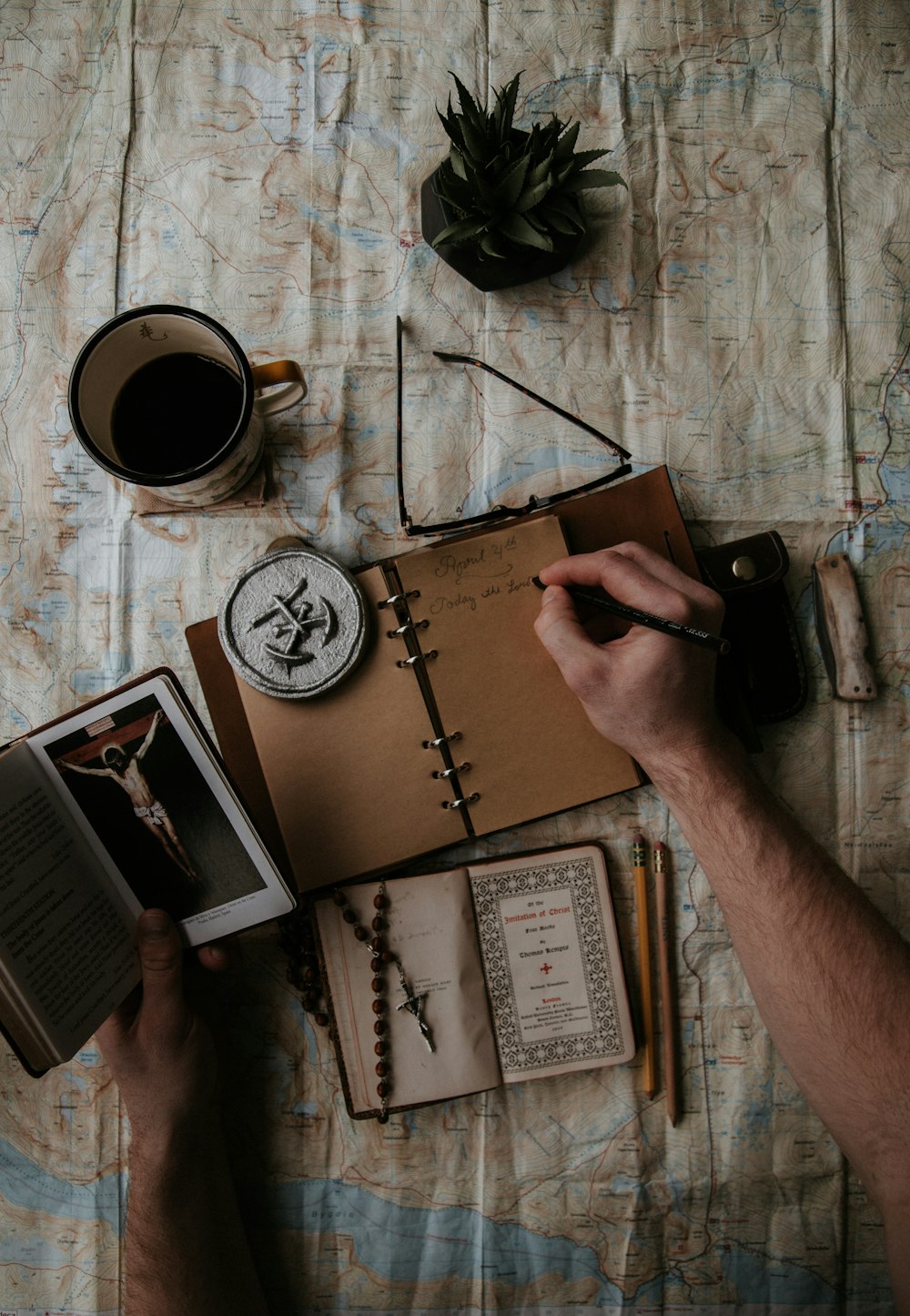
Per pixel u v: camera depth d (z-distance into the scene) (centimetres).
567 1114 95
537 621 87
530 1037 94
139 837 82
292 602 91
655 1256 94
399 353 98
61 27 103
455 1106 95
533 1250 94
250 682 90
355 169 102
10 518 99
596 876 95
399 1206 94
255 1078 95
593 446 100
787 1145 95
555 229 91
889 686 100
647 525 95
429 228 98
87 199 102
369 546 99
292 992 96
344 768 93
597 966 95
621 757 94
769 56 104
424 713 93
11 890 74
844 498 101
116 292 102
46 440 100
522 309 101
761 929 75
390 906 94
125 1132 94
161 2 103
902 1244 63
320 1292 93
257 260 101
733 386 102
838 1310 94
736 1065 96
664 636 81
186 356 88
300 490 99
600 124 103
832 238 103
